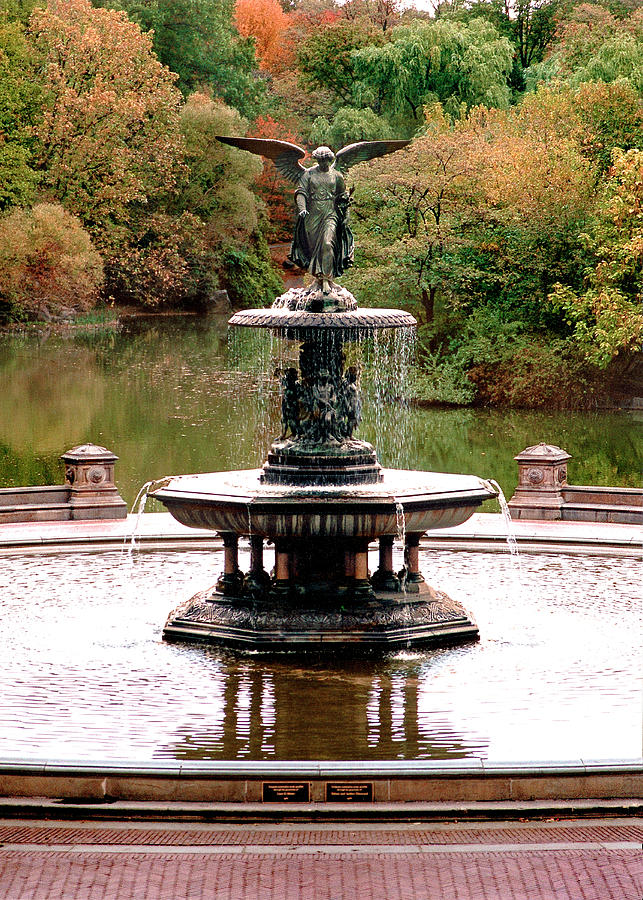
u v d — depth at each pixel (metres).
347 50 106.69
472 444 55.28
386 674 18.30
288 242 122.44
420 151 65.38
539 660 18.95
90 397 64.06
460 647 19.80
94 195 84.12
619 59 73.75
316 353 20.59
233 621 19.98
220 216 98.00
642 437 56.91
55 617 21.62
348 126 82.19
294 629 19.72
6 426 56.44
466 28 84.88
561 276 66.25
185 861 11.86
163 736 15.43
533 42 106.38
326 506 19.11
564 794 13.45
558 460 32.16
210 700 17.00
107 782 13.38
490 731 15.56
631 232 60.47
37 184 83.00
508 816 13.16
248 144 20.70
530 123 69.00
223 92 109.88
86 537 28.75
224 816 13.09
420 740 15.23
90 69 83.38
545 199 65.19
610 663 18.73
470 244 65.75
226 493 19.72
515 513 32.19
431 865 11.79
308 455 20.42
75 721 15.99
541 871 11.65
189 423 57.41
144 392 65.88
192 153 93.00
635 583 24.42
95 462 32.06
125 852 12.09
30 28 83.31
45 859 11.89
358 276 65.38
